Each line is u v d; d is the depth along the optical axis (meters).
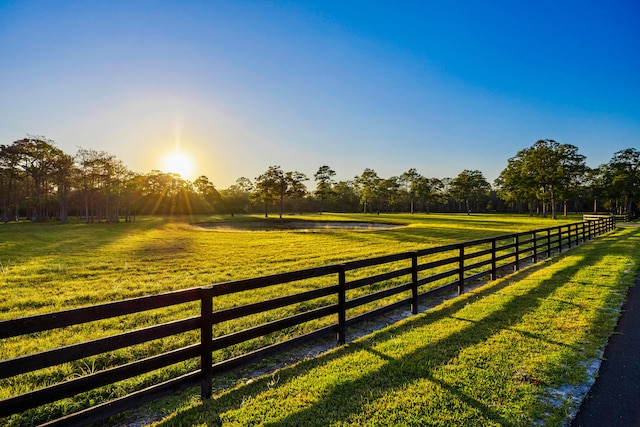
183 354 2.99
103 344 2.54
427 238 22.20
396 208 102.38
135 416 2.97
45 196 55.44
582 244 15.11
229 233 28.12
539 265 10.10
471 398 2.97
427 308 6.44
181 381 2.98
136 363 2.71
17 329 2.16
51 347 4.69
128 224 43.03
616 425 2.62
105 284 8.80
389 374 3.43
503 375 3.36
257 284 3.56
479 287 7.57
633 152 58.69
